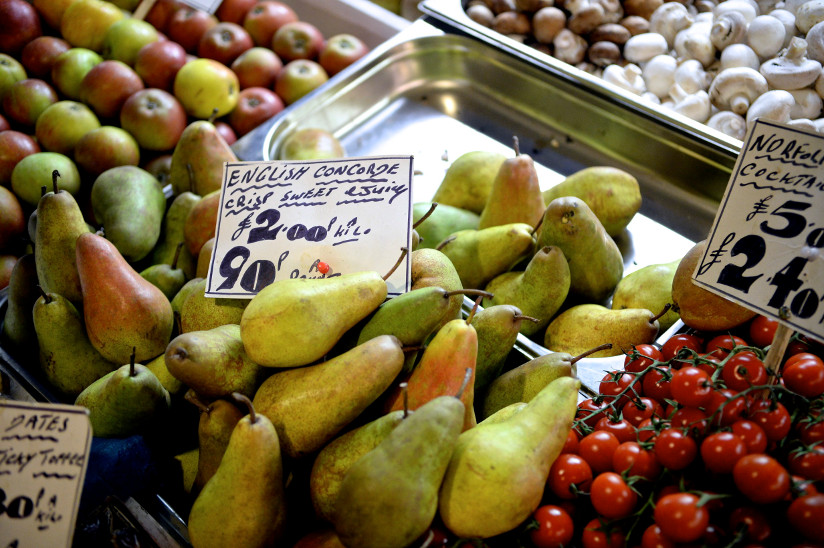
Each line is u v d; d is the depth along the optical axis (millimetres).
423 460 791
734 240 944
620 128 1857
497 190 1414
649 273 1327
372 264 1113
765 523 774
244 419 844
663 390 1019
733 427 828
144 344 1132
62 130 1887
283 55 2270
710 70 1896
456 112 2092
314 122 1989
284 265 1140
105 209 1488
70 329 1161
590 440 941
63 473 866
